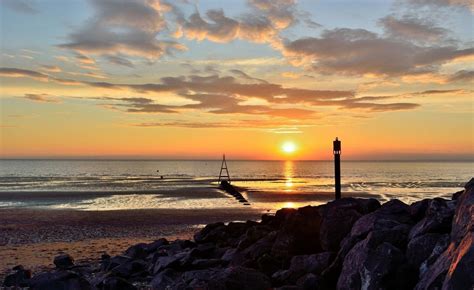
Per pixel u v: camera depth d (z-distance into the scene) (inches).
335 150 841.5
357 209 474.0
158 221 1273.4
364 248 323.3
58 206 1676.9
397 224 370.6
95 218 1323.8
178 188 2765.7
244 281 359.3
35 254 799.1
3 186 2910.9
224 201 1934.1
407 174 5984.3
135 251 697.0
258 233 567.2
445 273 245.6
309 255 402.9
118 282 458.9
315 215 462.6
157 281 484.1
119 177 4616.1
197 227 1173.7
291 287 351.9
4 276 597.9
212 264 535.2
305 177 5128.0
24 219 1291.8
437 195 2292.1
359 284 301.4
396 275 289.9
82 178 4288.9
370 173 6461.6
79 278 436.5
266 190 2691.9
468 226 263.7
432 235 308.5
